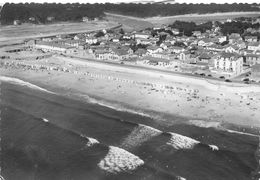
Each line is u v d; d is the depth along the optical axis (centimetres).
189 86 12356
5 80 13988
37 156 7506
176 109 9969
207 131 8456
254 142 7794
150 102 10675
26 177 6781
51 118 9581
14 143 8056
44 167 7100
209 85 12325
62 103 10819
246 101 10450
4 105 10569
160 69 15200
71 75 14525
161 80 13300
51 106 10544
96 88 12431
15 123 9200
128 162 7131
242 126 8675
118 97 11294
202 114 9525
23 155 7550
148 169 6825
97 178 6656
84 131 8656
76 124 9100
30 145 7994
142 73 14562
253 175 6544
